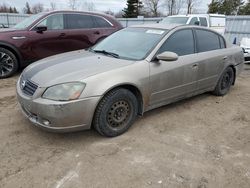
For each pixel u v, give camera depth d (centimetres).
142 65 351
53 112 287
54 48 666
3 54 599
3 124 364
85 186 249
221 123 402
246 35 1589
